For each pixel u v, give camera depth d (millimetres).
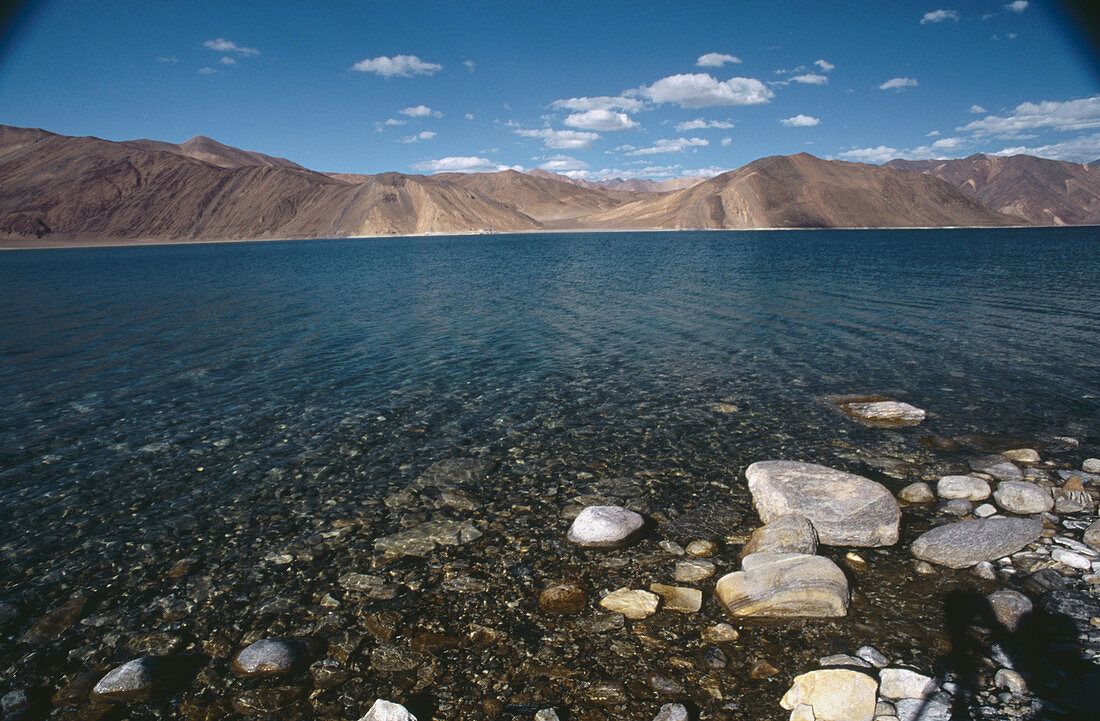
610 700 4988
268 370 17000
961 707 4660
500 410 13156
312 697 5148
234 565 7402
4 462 10750
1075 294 28062
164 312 28469
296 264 69312
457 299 31766
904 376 14883
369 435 11852
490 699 5055
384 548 7703
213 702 5141
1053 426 11266
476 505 8852
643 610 6152
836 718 4633
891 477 9391
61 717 5020
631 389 14430
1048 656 5230
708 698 4977
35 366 17719
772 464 8914
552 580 6840
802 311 24719
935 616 5898
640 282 38500
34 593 6891
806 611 5938
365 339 21078
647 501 8805
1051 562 6684
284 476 10047
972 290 30141
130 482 9891
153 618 6395
